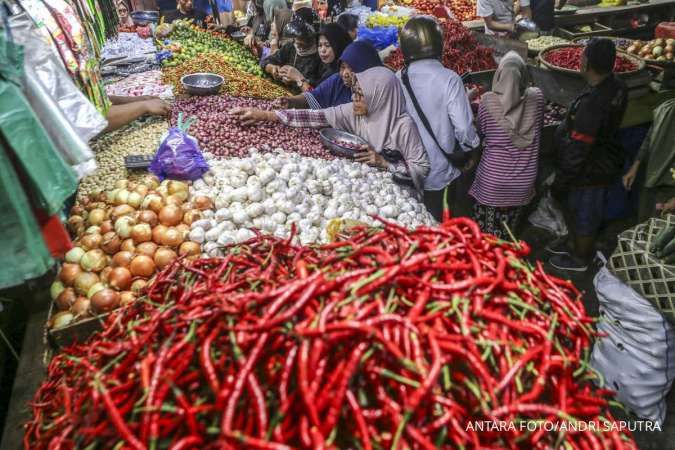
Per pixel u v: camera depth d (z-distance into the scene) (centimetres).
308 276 124
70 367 138
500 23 636
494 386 107
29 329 224
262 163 278
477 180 387
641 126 491
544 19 681
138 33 641
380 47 573
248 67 545
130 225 227
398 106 331
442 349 109
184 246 227
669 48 519
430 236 139
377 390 104
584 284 408
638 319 276
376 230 150
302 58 505
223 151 306
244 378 101
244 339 108
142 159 292
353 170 306
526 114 356
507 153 362
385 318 109
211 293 130
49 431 121
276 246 148
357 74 324
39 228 143
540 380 111
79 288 216
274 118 343
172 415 105
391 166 335
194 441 101
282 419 99
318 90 395
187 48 555
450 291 121
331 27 441
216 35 643
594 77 364
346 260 133
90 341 150
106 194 257
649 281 272
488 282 124
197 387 109
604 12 784
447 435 103
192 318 118
